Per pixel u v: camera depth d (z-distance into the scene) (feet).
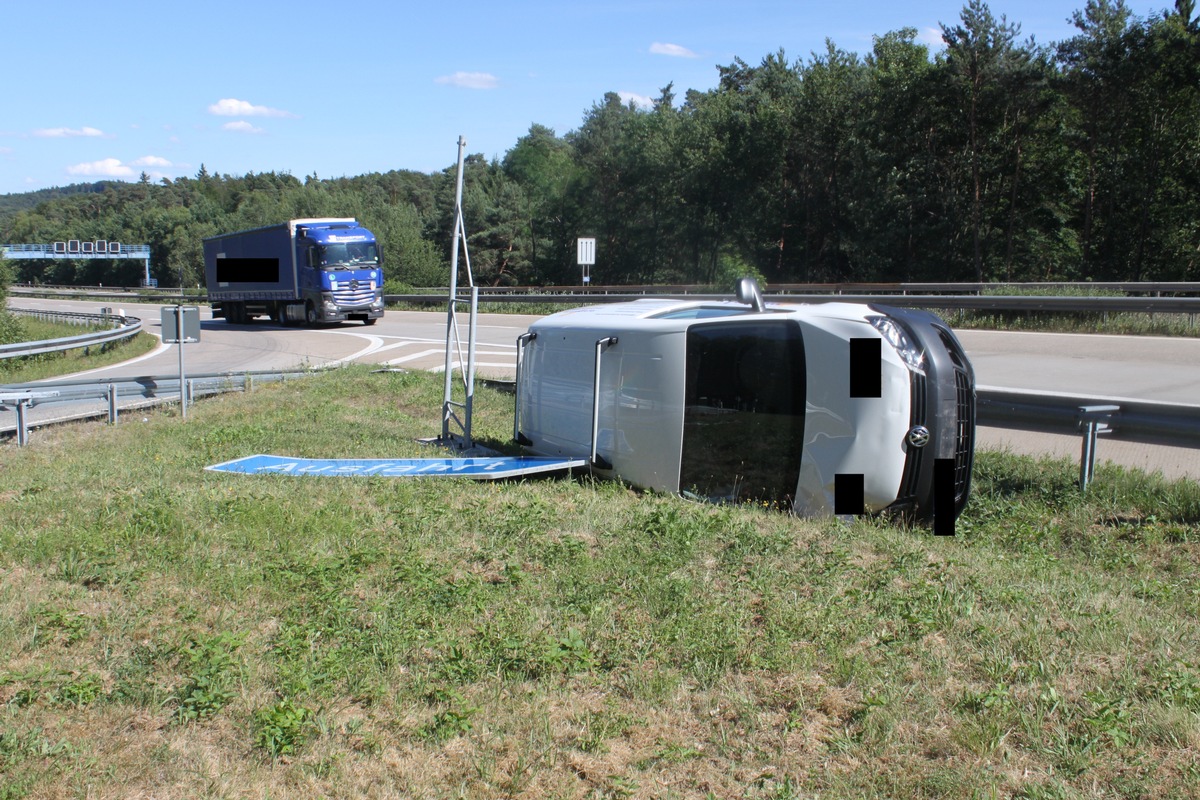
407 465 30.04
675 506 23.13
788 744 11.97
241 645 14.90
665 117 211.00
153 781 11.41
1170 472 28.60
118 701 13.28
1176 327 59.93
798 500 23.35
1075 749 11.47
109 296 268.62
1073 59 145.69
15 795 10.93
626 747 12.06
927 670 13.67
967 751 11.58
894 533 21.29
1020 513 25.63
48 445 39.83
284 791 11.16
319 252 110.63
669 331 25.93
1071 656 14.12
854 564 18.43
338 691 13.56
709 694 13.24
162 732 12.57
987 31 142.82
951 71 145.69
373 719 12.76
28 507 24.62
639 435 26.61
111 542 20.67
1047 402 29.43
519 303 119.03
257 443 37.78
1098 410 26.22
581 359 28.96
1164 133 147.02
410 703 13.15
